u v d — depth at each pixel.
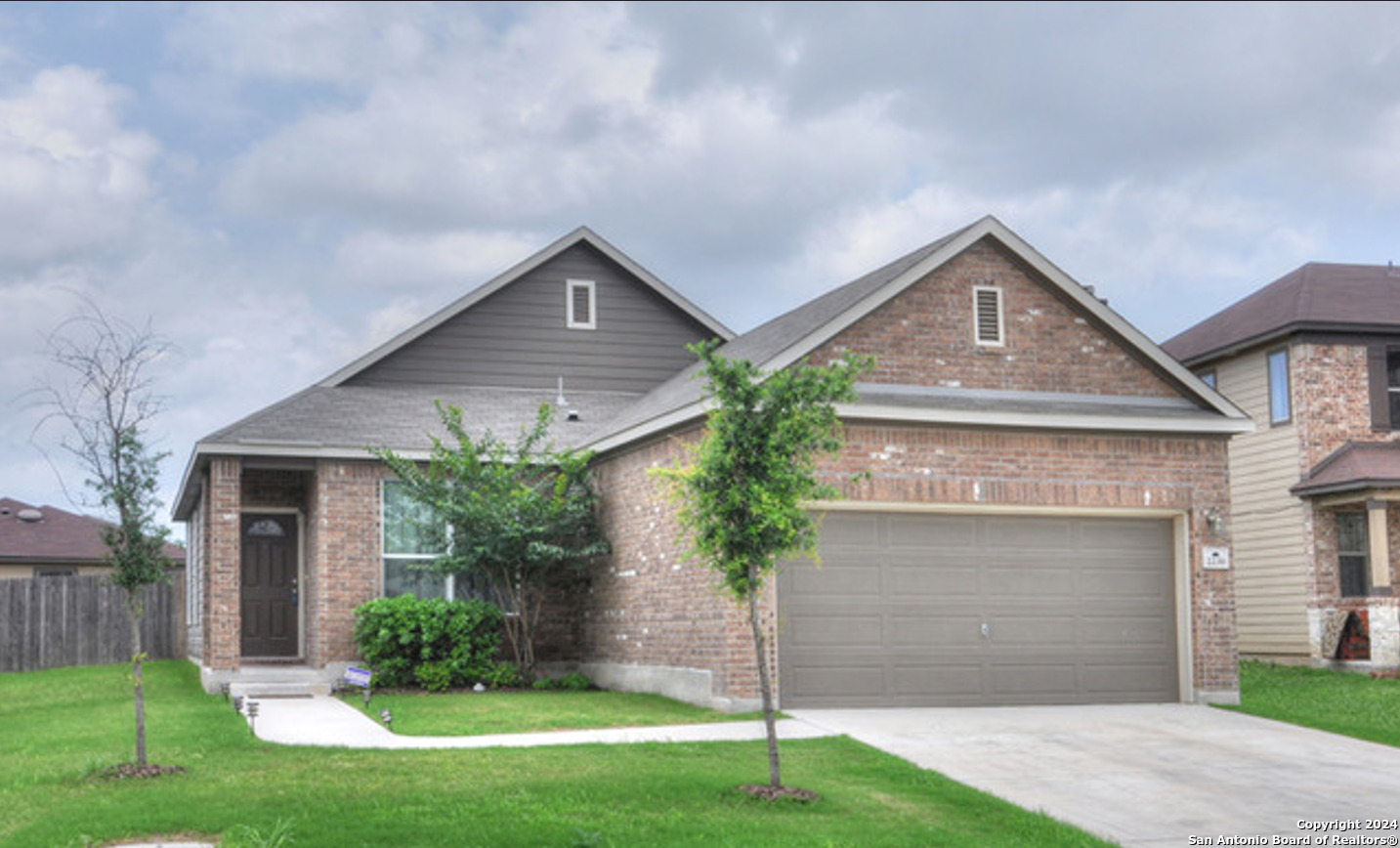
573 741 13.88
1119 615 17.92
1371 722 16.19
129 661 26.70
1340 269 26.25
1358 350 23.86
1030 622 17.50
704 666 16.62
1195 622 17.95
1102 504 17.69
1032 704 17.33
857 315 17.06
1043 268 17.88
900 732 14.77
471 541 19.52
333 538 20.11
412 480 19.86
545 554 19.56
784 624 16.50
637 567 18.80
